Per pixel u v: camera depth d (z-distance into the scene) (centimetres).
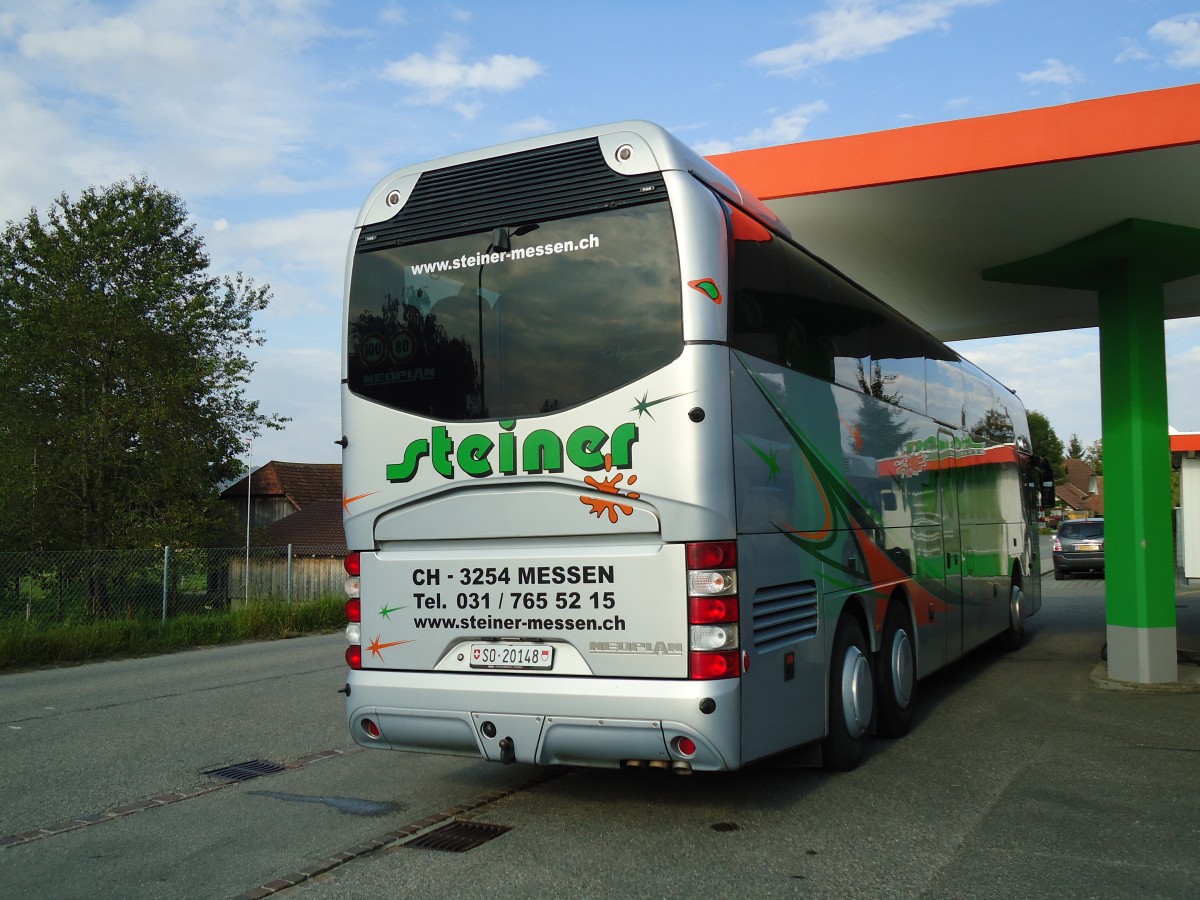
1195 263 1034
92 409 2684
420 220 588
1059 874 450
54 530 2639
